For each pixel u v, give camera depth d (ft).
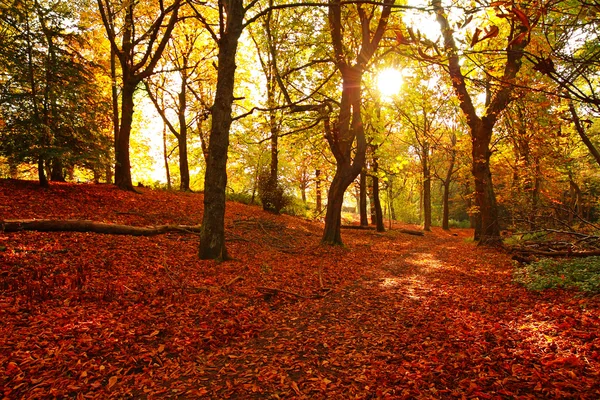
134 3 50.90
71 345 15.93
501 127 56.59
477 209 75.46
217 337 18.90
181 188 82.53
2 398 12.12
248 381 14.48
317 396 13.29
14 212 35.58
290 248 49.73
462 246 66.54
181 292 24.93
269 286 29.25
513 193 63.52
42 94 45.24
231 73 34.19
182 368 15.46
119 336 17.56
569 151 59.00
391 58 40.22
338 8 44.47
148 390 13.52
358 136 50.31
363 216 97.60
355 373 15.10
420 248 64.90
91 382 13.73
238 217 62.95
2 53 42.09
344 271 38.32
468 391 12.94
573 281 25.64
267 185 78.79
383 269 40.91
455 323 20.51
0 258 25.17
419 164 113.39
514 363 14.84
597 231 43.45
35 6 44.11
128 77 56.75
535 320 19.69
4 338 15.84
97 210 43.93
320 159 75.46
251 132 55.47
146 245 35.68
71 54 48.98
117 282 25.02
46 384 13.16
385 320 22.18
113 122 67.62
